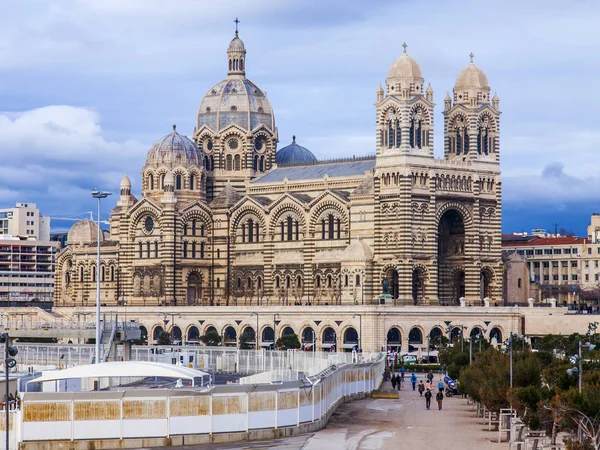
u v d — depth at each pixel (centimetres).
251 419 14200
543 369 16612
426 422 16112
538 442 13350
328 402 16275
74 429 13462
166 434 13688
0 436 13512
